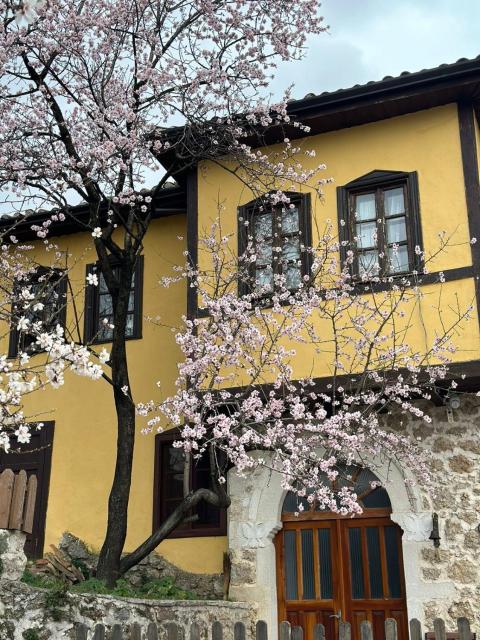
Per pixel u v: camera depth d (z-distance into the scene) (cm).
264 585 856
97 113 877
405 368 804
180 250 1098
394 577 841
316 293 862
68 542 1004
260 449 882
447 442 820
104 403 1063
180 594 848
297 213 924
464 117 866
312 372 841
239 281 903
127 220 995
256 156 945
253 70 929
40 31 886
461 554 784
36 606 597
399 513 821
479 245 816
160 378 1043
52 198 907
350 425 827
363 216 895
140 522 985
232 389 852
